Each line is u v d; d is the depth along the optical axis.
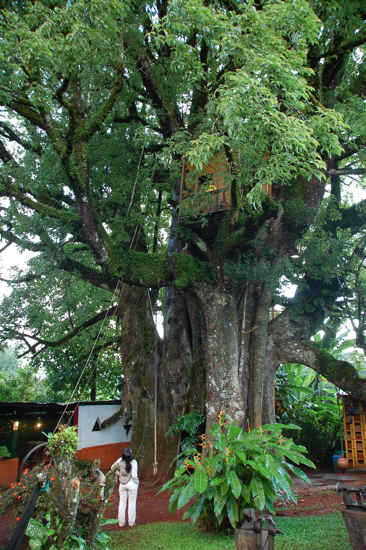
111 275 10.19
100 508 4.72
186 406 12.28
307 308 12.48
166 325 13.18
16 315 13.91
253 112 7.54
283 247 11.25
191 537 6.14
